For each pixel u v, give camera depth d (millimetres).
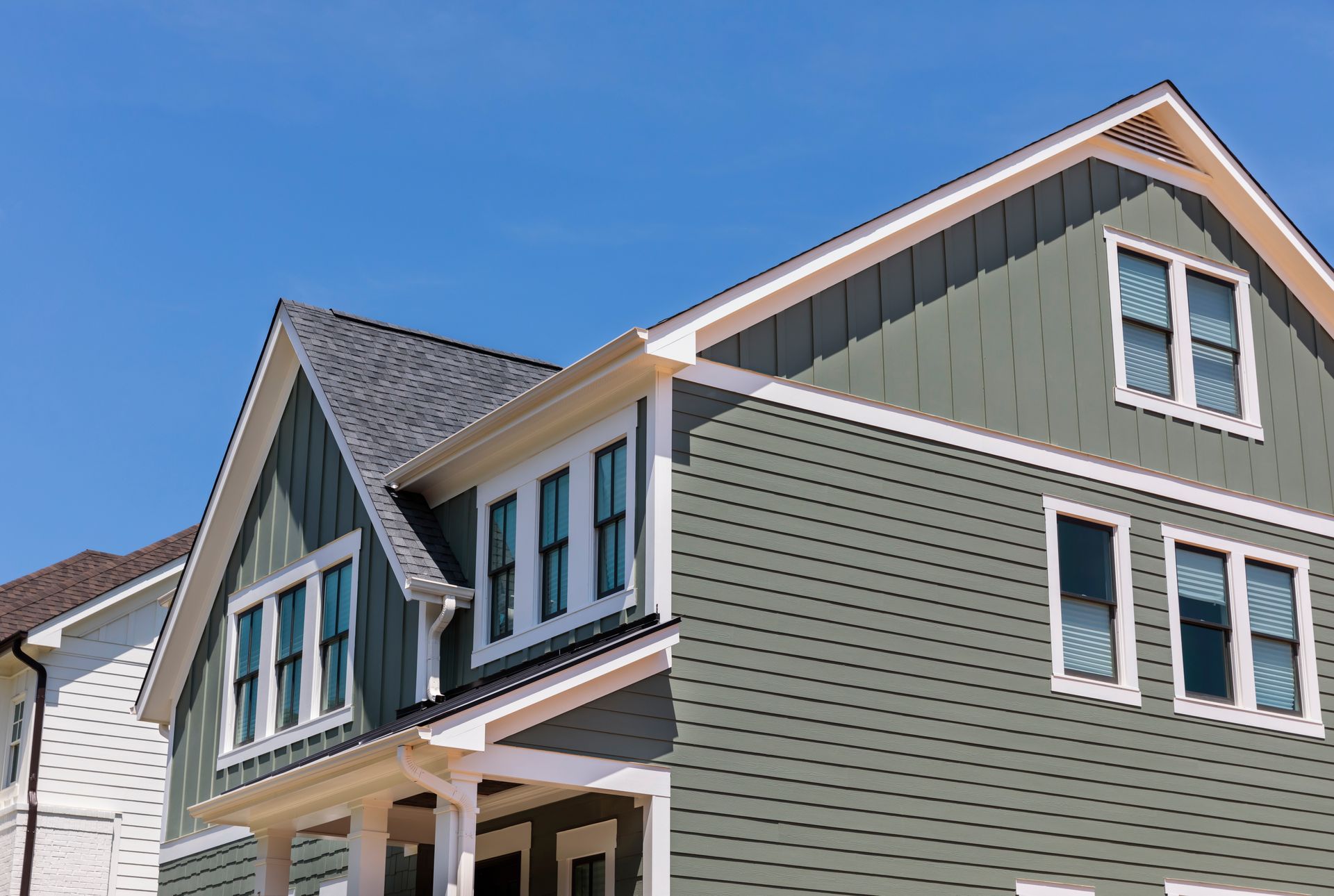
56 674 23750
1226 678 16922
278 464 19812
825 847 13711
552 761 12547
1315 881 16594
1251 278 18812
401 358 19938
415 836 15172
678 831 13062
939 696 14781
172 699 21094
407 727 12703
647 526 13844
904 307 15883
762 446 14547
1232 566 17344
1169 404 17500
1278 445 18281
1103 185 17906
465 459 16500
